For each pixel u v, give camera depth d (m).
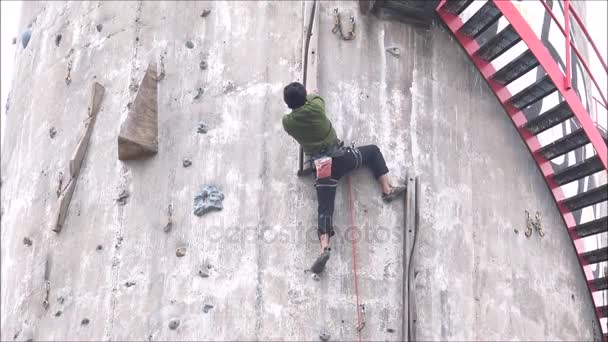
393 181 10.91
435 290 10.67
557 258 12.23
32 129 12.60
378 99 11.33
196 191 10.65
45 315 10.86
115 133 11.30
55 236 11.26
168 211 10.62
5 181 13.19
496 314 11.05
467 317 10.79
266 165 10.72
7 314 11.54
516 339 11.12
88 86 11.88
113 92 11.58
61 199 11.18
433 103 11.66
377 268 10.48
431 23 12.05
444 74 11.91
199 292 10.16
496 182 11.80
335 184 10.27
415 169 11.15
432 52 11.94
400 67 11.62
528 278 11.62
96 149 11.36
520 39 11.70
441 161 11.38
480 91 12.17
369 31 11.65
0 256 12.48
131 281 10.41
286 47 11.35
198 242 10.40
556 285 12.02
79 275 10.77
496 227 11.54
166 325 10.07
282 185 10.62
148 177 10.88
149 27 11.75
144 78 11.09
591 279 12.54
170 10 11.76
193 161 10.81
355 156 10.43
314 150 10.23
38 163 12.12
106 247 10.71
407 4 11.69
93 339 10.30
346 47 11.45
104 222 10.86
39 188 11.91
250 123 10.94
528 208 12.04
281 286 10.18
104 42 12.05
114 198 10.93
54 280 10.98
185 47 11.46
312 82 10.94
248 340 9.93
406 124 11.34
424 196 11.05
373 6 11.70
